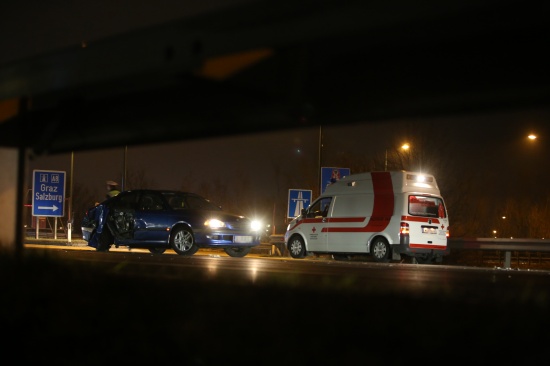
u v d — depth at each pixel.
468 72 5.92
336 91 6.65
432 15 5.11
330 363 3.89
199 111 8.18
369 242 19.41
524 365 3.83
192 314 4.98
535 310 4.88
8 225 9.27
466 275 10.94
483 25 5.20
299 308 5.03
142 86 7.99
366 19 5.46
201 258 14.46
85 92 8.51
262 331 4.43
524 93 5.78
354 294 5.73
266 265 12.35
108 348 4.57
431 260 20.34
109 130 9.48
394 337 4.18
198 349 4.24
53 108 9.20
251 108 7.51
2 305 5.39
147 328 4.66
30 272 6.74
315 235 20.77
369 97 6.59
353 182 20.17
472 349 3.97
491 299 5.82
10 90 9.04
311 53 6.12
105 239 18.19
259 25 6.18
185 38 6.81
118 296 5.68
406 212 18.92
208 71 6.91
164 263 11.99
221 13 6.47
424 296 5.75
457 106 6.23
